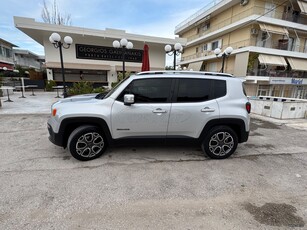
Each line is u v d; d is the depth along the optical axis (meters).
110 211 2.23
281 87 22.27
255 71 19.41
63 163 3.37
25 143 4.34
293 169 3.48
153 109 3.41
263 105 9.04
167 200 2.46
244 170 3.36
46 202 2.33
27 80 17.55
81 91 9.27
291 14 19.83
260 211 2.31
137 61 20.02
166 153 3.96
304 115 8.66
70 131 3.54
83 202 2.36
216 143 3.73
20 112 7.49
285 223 2.11
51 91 16.97
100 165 3.33
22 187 2.62
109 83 19.30
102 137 3.55
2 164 3.29
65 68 17.30
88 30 16.81
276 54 19.12
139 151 4.01
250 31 18.98
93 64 18.22
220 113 3.59
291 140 5.31
